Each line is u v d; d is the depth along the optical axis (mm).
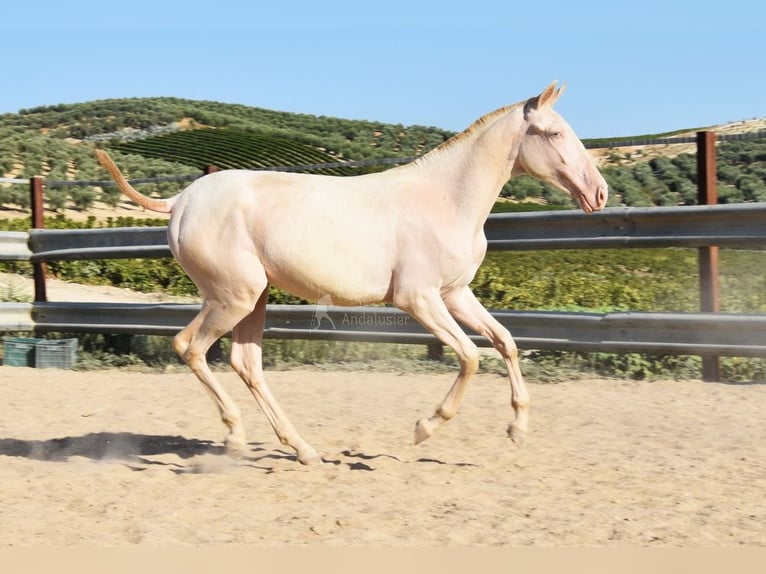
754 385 8500
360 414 7797
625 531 4625
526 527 4711
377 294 5934
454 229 5902
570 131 6004
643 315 8672
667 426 7086
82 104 109312
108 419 7824
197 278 6133
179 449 6848
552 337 9086
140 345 11234
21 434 7305
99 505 5219
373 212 5910
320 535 4621
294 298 11969
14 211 33344
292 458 6500
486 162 5980
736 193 25156
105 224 28703
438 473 5922
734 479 5633
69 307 10977
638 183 31125
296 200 5926
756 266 15781
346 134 108562
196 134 85625
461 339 5879
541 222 9141
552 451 6449
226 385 9148
